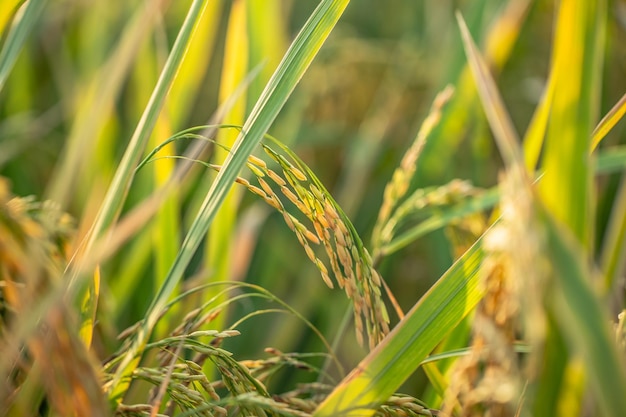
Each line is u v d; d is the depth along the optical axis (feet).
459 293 1.82
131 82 3.43
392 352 1.79
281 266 3.12
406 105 3.65
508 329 1.69
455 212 2.34
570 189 1.71
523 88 3.74
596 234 2.62
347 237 1.81
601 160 2.35
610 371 1.58
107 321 2.13
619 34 3.15
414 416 1.85
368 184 3.45
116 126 3.18
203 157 3.00
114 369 1.95
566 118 1.72
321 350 2.75
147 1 2.05
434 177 3.04
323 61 3.71
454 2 3.91
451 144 3.04
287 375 2.59
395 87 3.66
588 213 1.71
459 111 3.01
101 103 2.01
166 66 1.84
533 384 1.68
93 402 1.66
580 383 1.70
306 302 2.94
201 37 2.65
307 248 1.82
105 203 1.81
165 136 2.34
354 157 3.41
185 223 2.89
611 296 1.94
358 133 3.52
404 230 3.28
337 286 3.06
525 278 1.59
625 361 1.64
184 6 3.51
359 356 2.72
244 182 1.81
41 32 3.80
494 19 3.17
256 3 2.60
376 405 1.79
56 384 1.68
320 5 1.89
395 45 4.25
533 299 1.58
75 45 3.86
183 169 2.04
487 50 3.04
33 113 3.64
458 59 3.16
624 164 2.34
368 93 3.67
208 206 1.81
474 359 1.72
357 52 3.75
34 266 1.63
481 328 1.67
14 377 1.91
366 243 3.14
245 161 1.80
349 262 1.80
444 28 3.79
